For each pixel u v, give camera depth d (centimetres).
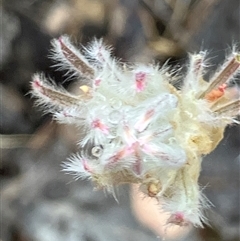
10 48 9
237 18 9
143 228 8
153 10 9
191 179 5
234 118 5
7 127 9
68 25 9
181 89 5
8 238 9
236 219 8
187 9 9
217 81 5
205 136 5
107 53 5
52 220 9
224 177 8
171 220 5
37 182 9
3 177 9
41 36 9
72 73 7
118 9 9
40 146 9
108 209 9
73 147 9
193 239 8
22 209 9
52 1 9
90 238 9
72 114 5
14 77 9
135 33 9
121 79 5
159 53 9
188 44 9
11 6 10
